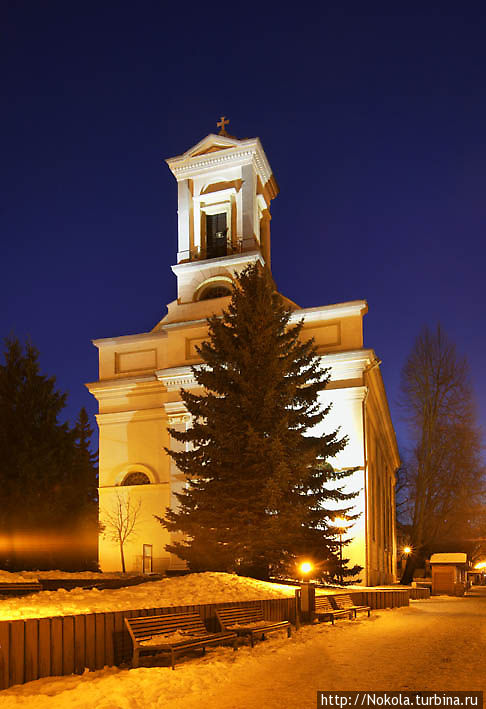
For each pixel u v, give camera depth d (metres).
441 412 53.88
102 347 43.44
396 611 24.94
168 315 41.88
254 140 42.22
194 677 11.10
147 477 40.41
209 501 26.02
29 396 32.56
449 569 41.97
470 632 18.02
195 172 43.69
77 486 33.44
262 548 25.14
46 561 30.75
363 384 36.06
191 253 42.72
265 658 13.21
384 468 51.03
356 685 10.67
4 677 9.76
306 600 19.42
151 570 38.34
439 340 55.09
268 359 27.55
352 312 37.59
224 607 15.81
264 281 29.66
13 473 31.52
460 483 51.66
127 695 9.76
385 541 48.69
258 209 44.50
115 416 41.75
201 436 27.94
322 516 28.33
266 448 25.36
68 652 10.98
